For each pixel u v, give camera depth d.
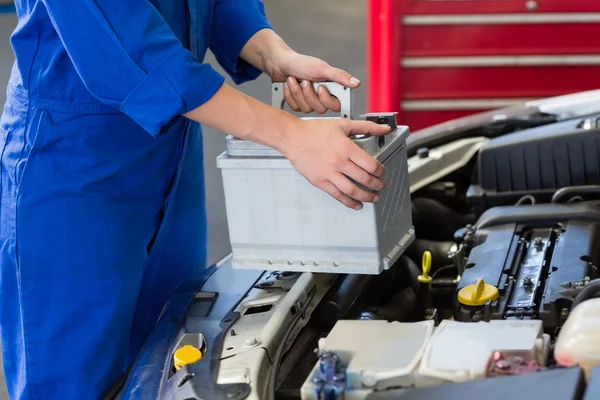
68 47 1.51
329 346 1.35
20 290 1.73
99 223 1.73
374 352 1.32
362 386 1.27
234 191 1.54
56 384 1.78
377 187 1.43
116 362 1.81
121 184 1.78
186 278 2.07
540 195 2.21
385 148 1.51
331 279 1.79
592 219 1.89
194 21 1.86
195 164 2.04
